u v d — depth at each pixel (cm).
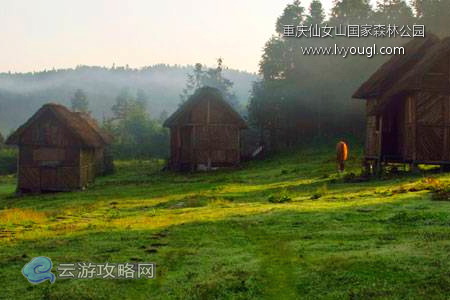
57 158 4969
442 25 7256
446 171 3409
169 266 1359
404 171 3547
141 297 1151
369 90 3959
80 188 4938
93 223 2211
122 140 11050
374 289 1057
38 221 2414
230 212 2228
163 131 11188
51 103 4988
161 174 6197
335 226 1734
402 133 3700
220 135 6134
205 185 4119
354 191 2734
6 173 9056
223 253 1461
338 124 8025
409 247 1336
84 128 5366
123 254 1501
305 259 1331
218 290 1132
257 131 9262
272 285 1156
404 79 3484
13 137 5019
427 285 1051
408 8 8175
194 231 1806
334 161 5150
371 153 3969
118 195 3916
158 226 1953
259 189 3406
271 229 1761
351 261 1243
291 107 8325
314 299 1054
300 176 4122
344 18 8525
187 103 6131
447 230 1524
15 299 1162
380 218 1806
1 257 1528
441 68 3403
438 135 3400
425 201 2086
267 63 8769
